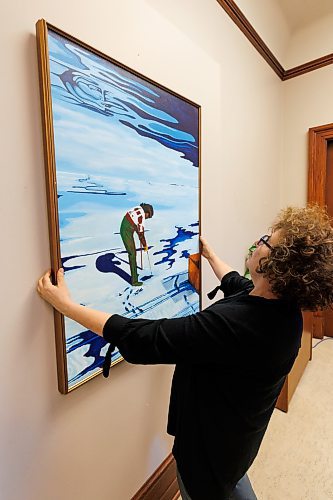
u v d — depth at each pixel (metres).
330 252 0.69
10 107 0.69
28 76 0.72
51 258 0.79
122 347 0.73
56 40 0.74
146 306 1.08
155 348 0.71
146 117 1.03
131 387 1.10
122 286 0.98
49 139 0.75
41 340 0.79
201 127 1.35
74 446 0.91
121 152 0.95
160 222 1.12
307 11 2.21
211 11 1.49
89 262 0.87
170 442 1.33
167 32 1.14
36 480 0.81
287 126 2.66
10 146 0.70
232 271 1.25
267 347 0.68
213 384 0.78
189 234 1.29
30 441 0.79
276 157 2.58
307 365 2.36
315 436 1.65
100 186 0.89
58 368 0.83
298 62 2.51
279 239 0.74
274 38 2.24
